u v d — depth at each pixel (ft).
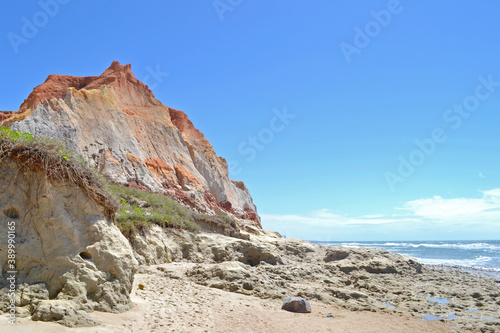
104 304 24.62
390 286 55.77
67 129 94.27
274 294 39.50
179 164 129.70
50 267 23.20
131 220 59.98
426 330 31.24
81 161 26.99
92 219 26.35
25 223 23.04
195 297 34.27
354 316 34.19
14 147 22.95
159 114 139.85
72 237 24.68
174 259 62.75
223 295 36.78
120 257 26.81
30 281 22.16
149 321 24.73
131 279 27.76
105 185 28.89
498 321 34.88
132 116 124.26
